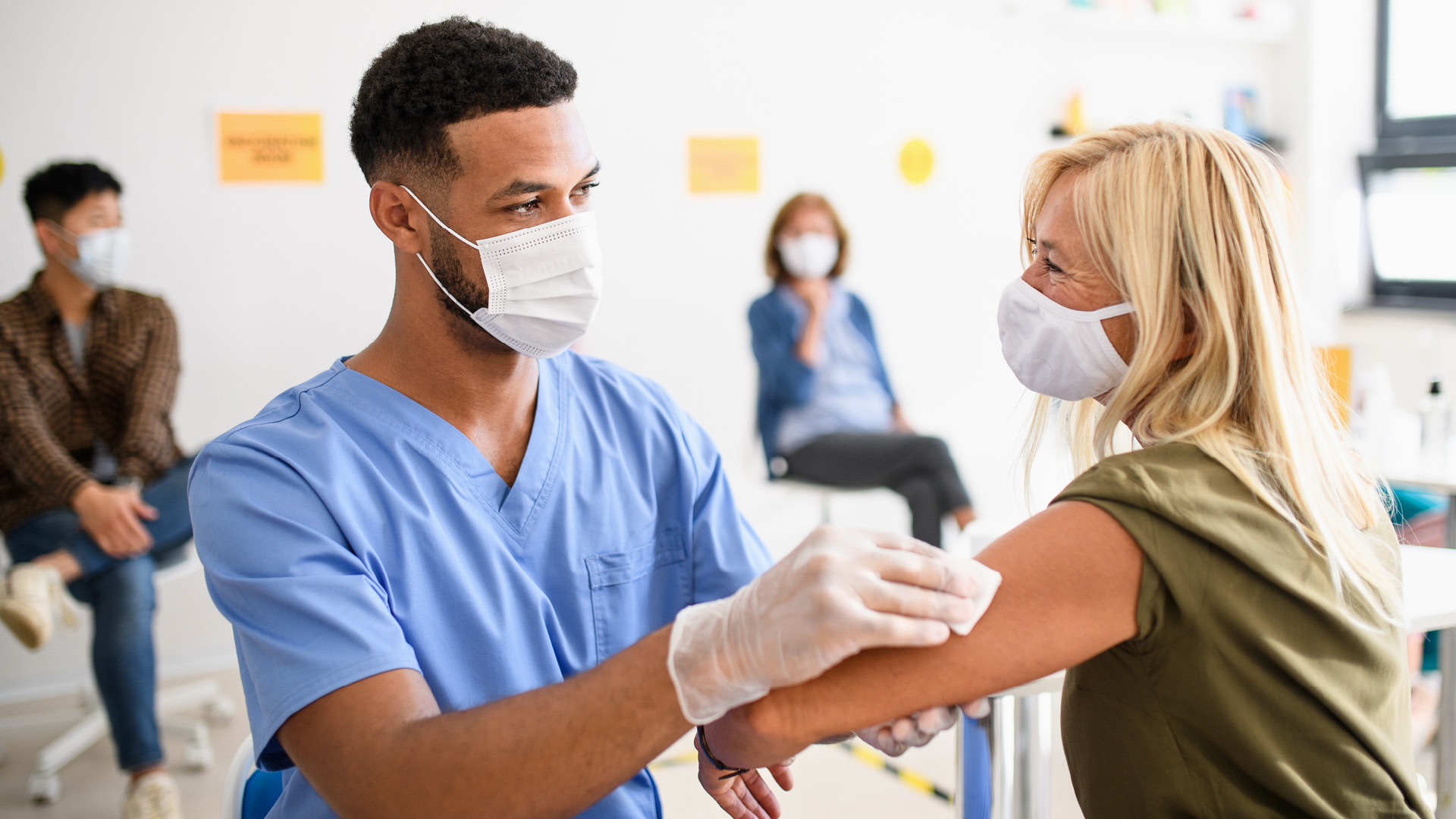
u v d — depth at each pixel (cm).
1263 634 80
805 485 370
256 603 92
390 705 86
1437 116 429
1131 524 82
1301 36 440
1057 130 416
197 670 318
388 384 113
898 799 246
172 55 298
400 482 108
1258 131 446
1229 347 87
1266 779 82
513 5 334
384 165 109
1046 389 105
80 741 257
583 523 119
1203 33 430
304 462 102
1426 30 428
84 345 271
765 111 373
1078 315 96
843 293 384
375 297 327
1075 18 402
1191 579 81
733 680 79
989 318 417
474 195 105
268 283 314
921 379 409
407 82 104
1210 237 89
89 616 308
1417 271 439
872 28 385
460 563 108
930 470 359
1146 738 85
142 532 246
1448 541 237
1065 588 82
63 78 288
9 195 285
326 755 85
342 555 97
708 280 370
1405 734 91
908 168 396
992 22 402
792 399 376
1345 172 449
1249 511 83
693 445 133
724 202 369
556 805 79
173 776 257
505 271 107
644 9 352
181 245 304
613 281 357
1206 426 88
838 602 77
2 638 299
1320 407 92
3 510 257
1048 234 98
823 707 85
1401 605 90
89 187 264
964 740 114
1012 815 114
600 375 129
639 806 117
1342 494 91
